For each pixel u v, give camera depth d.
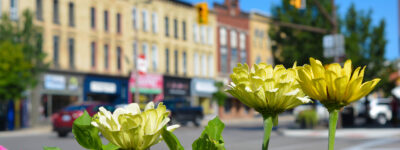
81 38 32.62
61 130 17.67
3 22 23.67
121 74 35.62
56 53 30.66
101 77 33.78
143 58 33.84
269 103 1.08
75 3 32.38
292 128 22.84
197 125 28.03
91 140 1.01
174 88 41.09
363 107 31.38
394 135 17.75
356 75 1.00
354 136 17.62
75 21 32.28
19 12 27.89
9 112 24.03
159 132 0.97
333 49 18.61
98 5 34.16
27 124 27.02
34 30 24.02
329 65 1.02
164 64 40.41
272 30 25.59
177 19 42.38
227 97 45.53
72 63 31.83
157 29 39.81
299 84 1.06
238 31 49.53
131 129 0.94
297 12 24.88
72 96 31.47
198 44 44.59
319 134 18.70
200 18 17.11
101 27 34.38
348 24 24.92
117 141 0.96
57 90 30.06
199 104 45.47
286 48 24.22
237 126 28.41
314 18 24.92
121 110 1.01
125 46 36.41
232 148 12.89
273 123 1.10
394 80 24.56
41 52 24.08
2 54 21.88
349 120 23.08
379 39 24.50
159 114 0.98
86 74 32.53
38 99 28.48
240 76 1.10
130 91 36.31
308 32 24.59
